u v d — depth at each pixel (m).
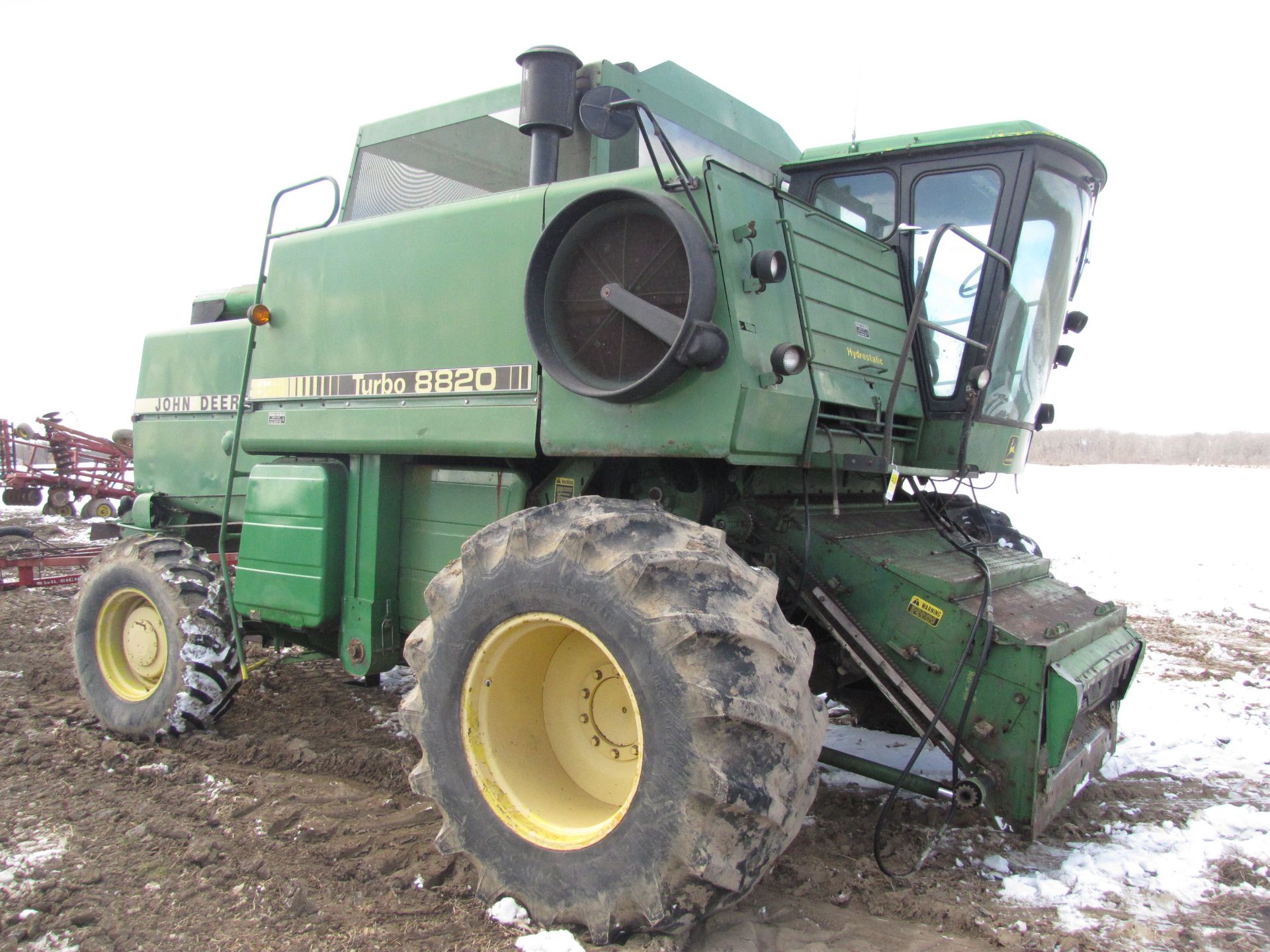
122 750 4.20
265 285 4.37
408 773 3.95
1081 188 4.29
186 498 5.80
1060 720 2.94
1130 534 13.24
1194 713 5.12
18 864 3.09
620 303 2.98
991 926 2.80
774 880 3.05
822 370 3.31
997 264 3.97
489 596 2.76
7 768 4.00
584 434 3.19
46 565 6.77
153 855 3.16
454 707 2.83
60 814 3.50
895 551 3.43
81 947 2.62
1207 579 10.05
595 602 2.52
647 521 2.71
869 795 3.82
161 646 4.45
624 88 3.79
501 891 2.73
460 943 2.59
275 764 4.11
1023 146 3.96
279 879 2.98
